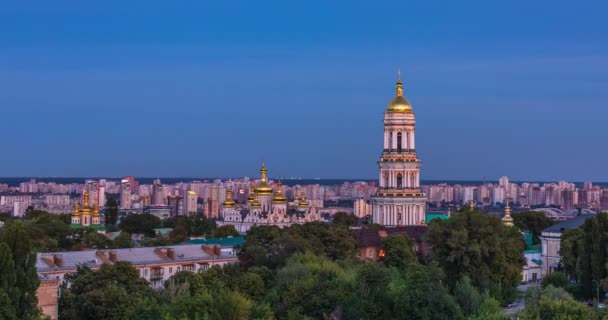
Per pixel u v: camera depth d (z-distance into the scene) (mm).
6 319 183500
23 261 194875
